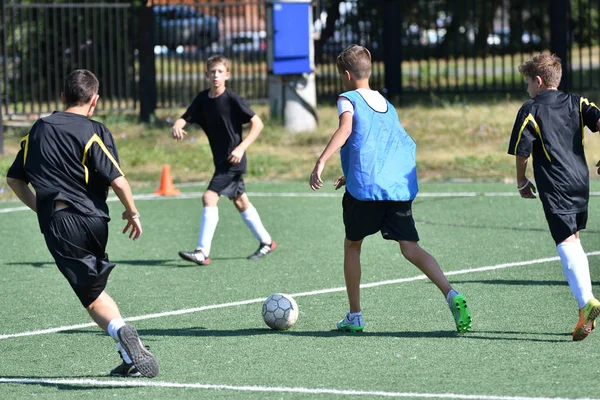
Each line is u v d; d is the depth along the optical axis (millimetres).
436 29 46219
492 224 23406
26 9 46906
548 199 13328
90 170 12117
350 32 47281
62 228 11930
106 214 12195
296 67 37812
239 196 20344
